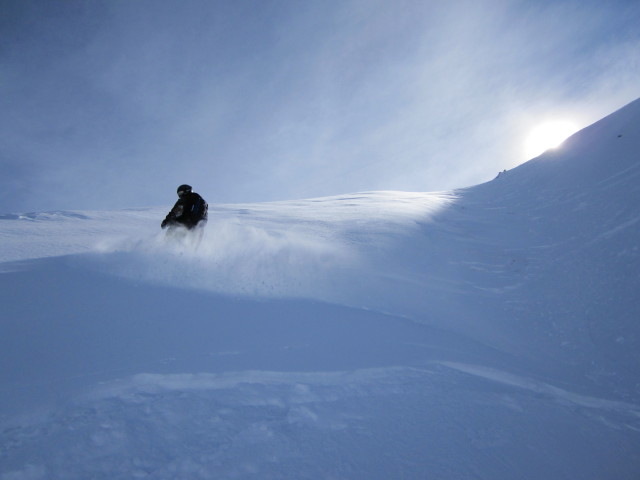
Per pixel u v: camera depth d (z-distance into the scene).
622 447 2.02
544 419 2.15
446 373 2.49
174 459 1.42
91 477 1.29
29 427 1.48
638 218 6.47
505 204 11.98
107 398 1.71
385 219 10.03
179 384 1.89
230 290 3.71
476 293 5.52
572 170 11.24
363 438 1.69
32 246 5.79
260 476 1.40
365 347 2.68
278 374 2.12
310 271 4.95
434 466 1.59
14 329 2.37
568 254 6.57
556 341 4.11
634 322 4.11
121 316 2.72
